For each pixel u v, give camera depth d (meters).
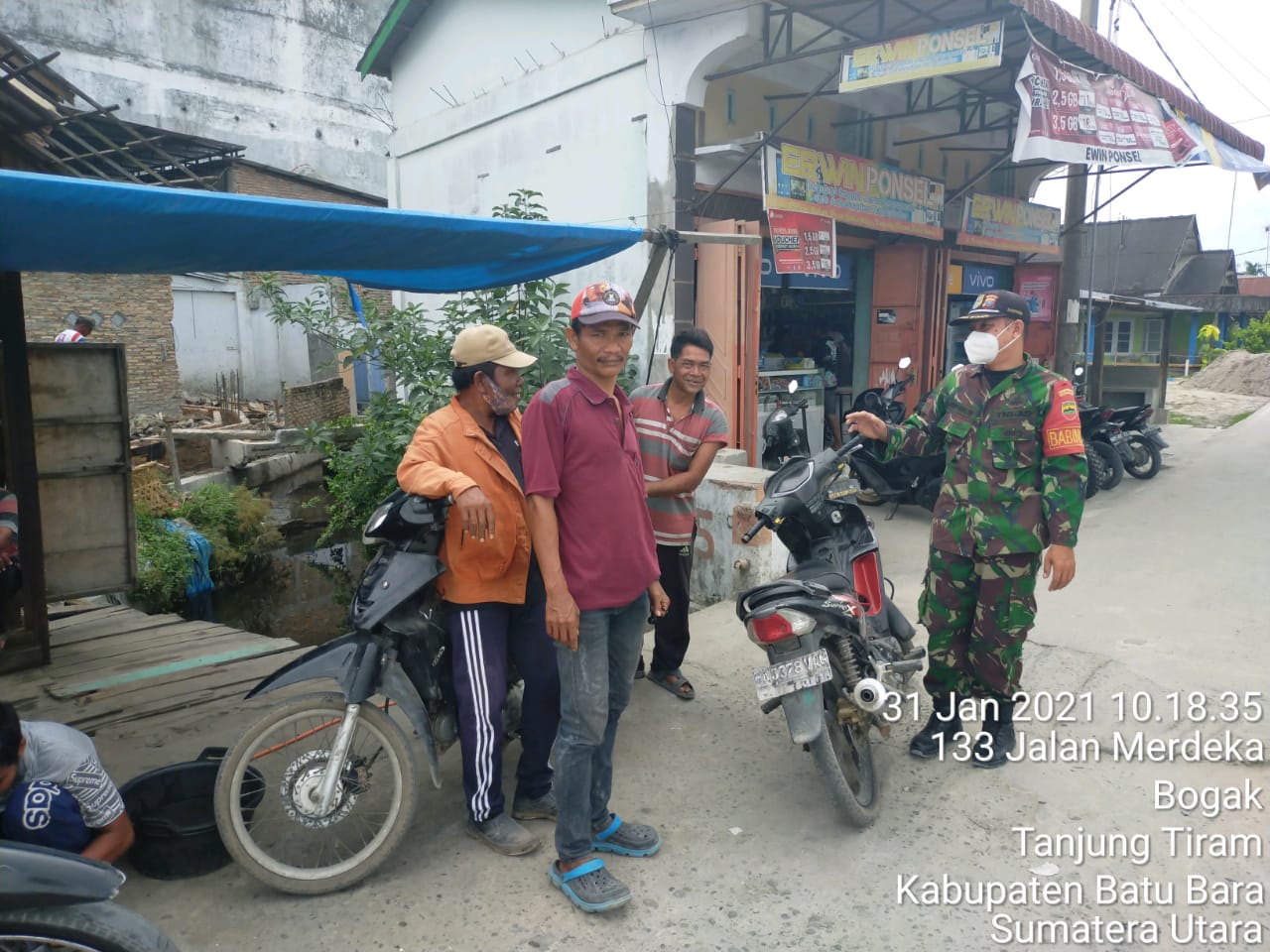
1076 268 11.09
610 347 2.49
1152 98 7.50
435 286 4.88
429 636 2.87
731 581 5.66
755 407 7.70
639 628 2.73
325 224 2.87
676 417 3.89
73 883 1.90
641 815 3.17
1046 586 5.74
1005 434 3.24
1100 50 6.88
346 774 2.74
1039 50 6.27
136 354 15.06
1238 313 29.25
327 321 9.35
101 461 5.49
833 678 3.09
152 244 2.88
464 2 9.86
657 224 7.76
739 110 8.07
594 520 2.52
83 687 4.37
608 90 8.13
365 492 8.39
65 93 5.01
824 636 3.03
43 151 4.83
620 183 8.12
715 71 7.54
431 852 2.94
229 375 18.25
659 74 7.57
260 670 4.63
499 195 9.72
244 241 2.97
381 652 2.73
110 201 2.44
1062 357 11.26
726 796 3.29
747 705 4.09
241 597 8.45
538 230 3.40
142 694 4.26
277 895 2.70
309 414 14.52
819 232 7.84
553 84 8.75
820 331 10.59
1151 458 9.49
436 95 10.55
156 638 5.37
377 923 2.57
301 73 21.84
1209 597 5.41
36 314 14.11
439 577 2.90
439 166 10.62
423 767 3.53
